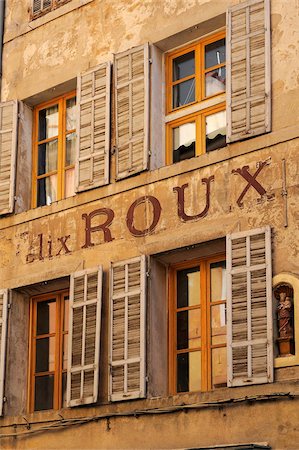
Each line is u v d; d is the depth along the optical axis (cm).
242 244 2236
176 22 2519
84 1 2728
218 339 2322
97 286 2455
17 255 2661
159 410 2267
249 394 2144
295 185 2206
